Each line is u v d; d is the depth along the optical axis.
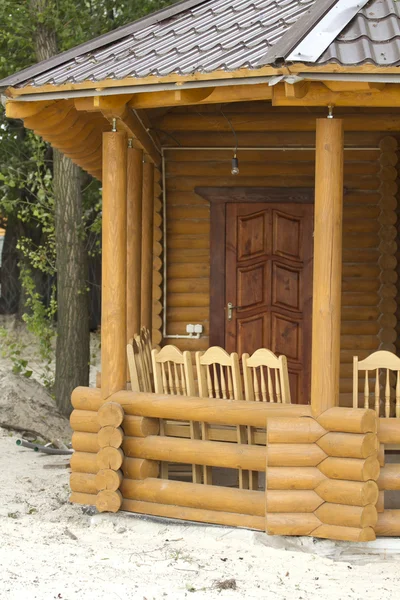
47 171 14.24
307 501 6.00
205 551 6.02
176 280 9.77
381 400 9.35
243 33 6.27
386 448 6.25
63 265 13.17
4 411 11.61
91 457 6.73
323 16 5.82
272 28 6.15
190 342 9.74
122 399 6.66
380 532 6.03
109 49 6.98
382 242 9.45
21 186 14.45
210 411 6.38
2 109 14.43
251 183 9.56
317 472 6.01
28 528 6.57
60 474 8.82
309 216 9.57
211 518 6.37
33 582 5.21
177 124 9.46
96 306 20.28
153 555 5.92
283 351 9.63
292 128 9.41
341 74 5.36
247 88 6.01
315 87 5.77
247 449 6.35
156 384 6.72
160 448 6.55
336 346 6.05
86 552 5.95
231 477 7.52
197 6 7.79
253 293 9.66
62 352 13.14
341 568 5.75
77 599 4.96
